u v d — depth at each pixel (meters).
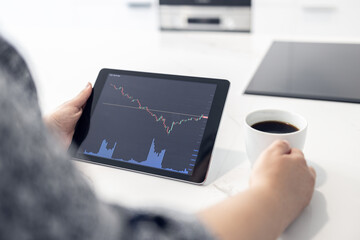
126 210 0.40
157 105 0.80
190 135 0.75
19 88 0.31
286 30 2.70
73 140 0.80
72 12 3.16
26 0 3.28
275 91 1.04
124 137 0.78
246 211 0.53
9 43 0.32
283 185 0.59
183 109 0.78
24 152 0.29
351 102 0.97
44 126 0.32
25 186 0.28
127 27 3.05
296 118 0.73
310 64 1.19
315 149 0.80
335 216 0.62
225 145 0.83
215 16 1.78
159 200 0.67
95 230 0.32
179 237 0.39
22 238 0.28
